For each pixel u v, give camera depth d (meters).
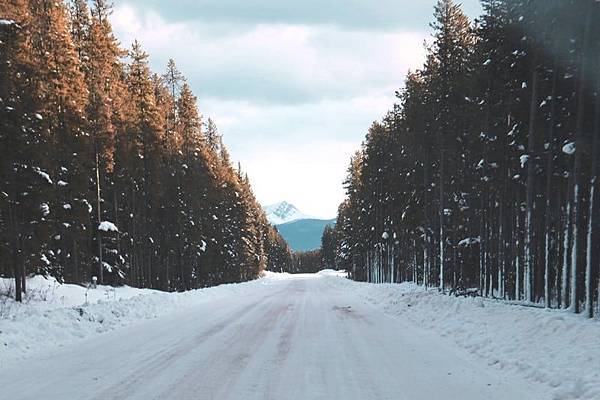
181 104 46.28
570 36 16.78
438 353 10.48
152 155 39.12
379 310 20.42
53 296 22.78
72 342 12.11
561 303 18.64
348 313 19.14
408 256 49.41
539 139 20.84
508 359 9.16
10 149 19.08
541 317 10.77
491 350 10.15
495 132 24.39
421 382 7.96
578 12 16.08
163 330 14.27
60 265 29.67
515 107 20.98
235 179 72.12
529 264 18.81
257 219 99.69
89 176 29.77
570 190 17.02
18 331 11.81
